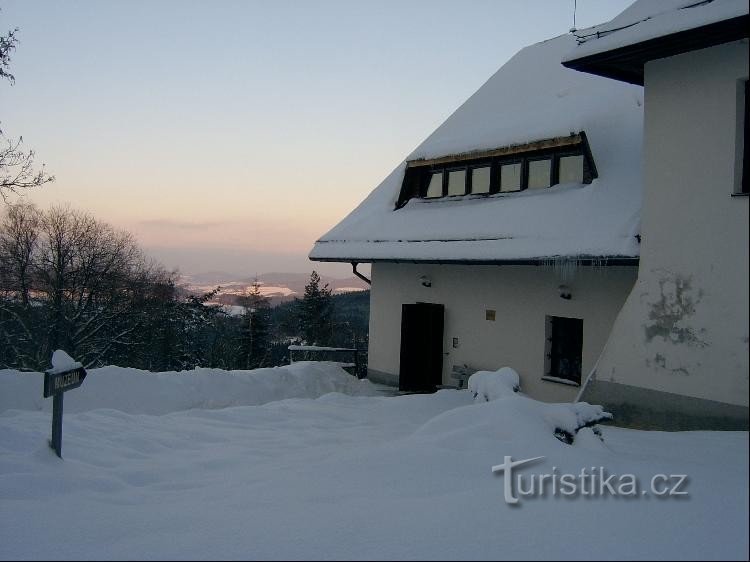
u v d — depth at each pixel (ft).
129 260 125.08
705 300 22.99
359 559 10.67
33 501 15.61
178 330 145.89
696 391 22.85
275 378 45.27
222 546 11.71
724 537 10.51
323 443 23.70
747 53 22.48
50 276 112.98
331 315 173.27
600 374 26.35
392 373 49.83
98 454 21.18
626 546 10.34
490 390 23.41
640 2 27.45
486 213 40.86
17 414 28.30
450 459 15.93
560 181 39.40
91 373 37.22
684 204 24.11
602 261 29.48
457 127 51.67
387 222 49.26
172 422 28.40
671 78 25.05
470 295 42.70
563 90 46.09
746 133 22.89
